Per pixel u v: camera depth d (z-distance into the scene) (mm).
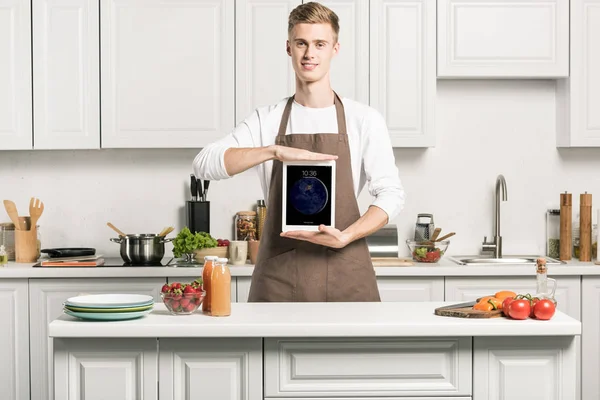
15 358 4090
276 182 2947
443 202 4676
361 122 2961
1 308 4074
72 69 4266
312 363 2410
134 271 4062
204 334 2350
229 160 2762
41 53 4254
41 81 4262
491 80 4652
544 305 2424
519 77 4375
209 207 4508
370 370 2418
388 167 2934
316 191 2746
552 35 4320
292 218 2764
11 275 4043
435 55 4281
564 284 4145
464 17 4289
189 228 4453
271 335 2355
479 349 2414
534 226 4691
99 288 4078
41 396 4102
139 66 4266
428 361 2422
